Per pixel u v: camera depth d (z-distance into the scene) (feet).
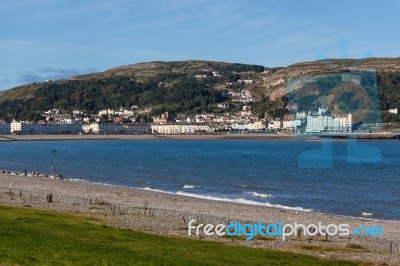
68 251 80.07
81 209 148.56
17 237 88.33
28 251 77.20
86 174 310.45
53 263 70.95
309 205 185.06
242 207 164.25
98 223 121.19
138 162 411.95
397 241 113.19
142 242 97.45
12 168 355.56
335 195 214.28
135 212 144.97
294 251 99.30
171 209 155.43
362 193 221.25
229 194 214.69
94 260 75.10
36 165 382.63
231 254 91.20
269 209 161.89
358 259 94.07
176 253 88.63
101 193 198.29
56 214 132.05
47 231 101.76
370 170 328.70
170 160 435.53
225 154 522.06
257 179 279.90
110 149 634.02
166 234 111.96
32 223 111.55
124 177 292.20
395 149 522.47
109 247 87.76
